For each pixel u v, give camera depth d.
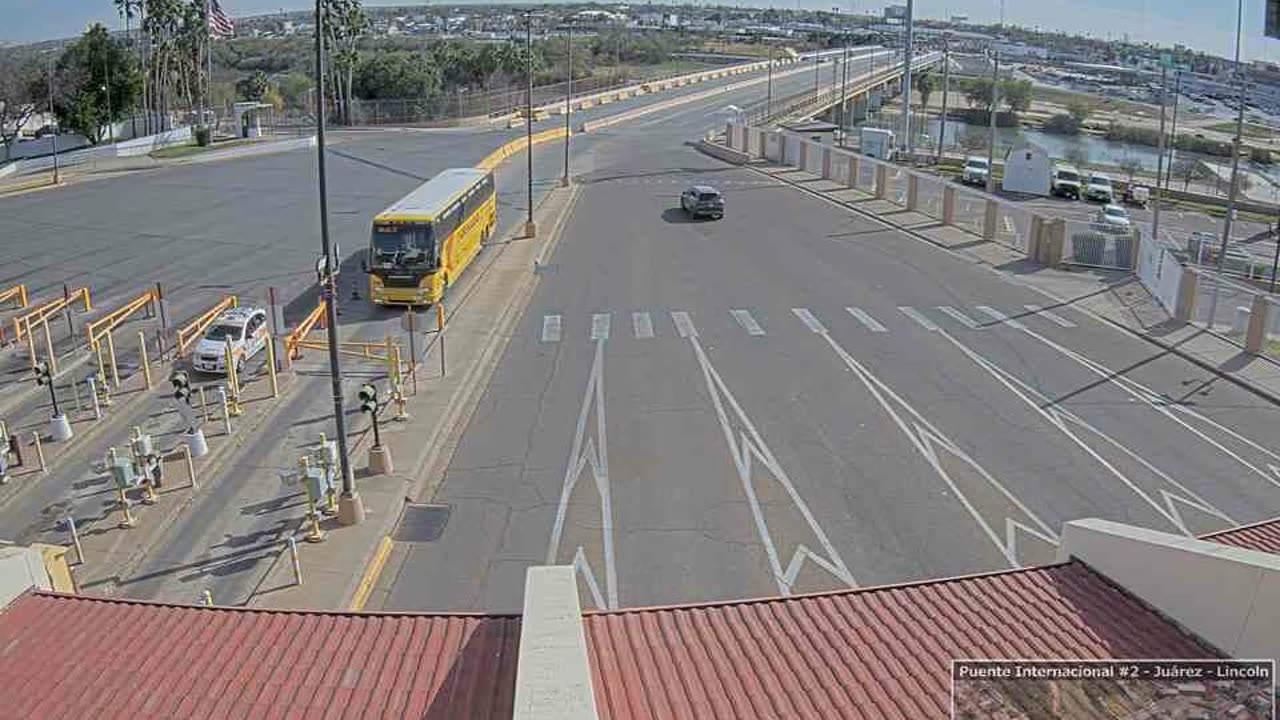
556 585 10.67
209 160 74.25
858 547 19.62
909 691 10.08
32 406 26.78
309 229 48.84
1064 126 128.25
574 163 73.75
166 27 102.81
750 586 18.27
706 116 108.56
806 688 10.20
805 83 142.12
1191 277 33.28
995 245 44.78
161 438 24.61
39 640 11.31
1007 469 22.95
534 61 134.38
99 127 89.25
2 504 21.36
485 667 10.62
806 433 24.91
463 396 27.45
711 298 36.94
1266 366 29.45
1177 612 11.08
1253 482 22.38
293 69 171.25
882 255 43.38
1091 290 37.69
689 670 10.55
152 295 35.09
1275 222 63.91
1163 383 28.33
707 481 22.38
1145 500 21.53
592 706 8.38
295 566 18.23
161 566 18.89
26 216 52.03
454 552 19.56
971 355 30.59
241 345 29.39
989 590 12.17
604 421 25.73
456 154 76.31
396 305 35.59
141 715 9.90
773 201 56.78
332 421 25.56
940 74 172.00
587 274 40.56
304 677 10.53
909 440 24.48
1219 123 109.38
